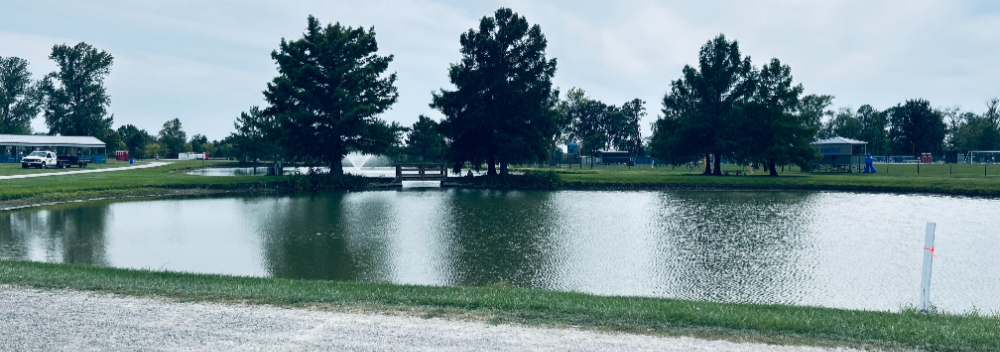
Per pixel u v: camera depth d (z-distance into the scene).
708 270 14.66
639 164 97.25
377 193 40.09
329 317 7.11
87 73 93.06
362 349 5.91
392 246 18.00
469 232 20.94
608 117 137.00
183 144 134.50
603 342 6.24
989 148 122.62
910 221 23.67
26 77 101.25
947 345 6.27
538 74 50.00
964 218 24.48
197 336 6.29
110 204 30.39
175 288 8.66
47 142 76.00
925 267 8.68
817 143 69.62
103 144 81.75
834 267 14.98
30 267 10.58
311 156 46.78
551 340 6.28
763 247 17.81
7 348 5.85
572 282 13.36
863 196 36.03
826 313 8.01
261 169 69.31
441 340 6.23
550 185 45.91
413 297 8.26
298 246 17.92
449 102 49.03
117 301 7.79
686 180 46.66
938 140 131.25
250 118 59.56
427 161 95.56
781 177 50.06
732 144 50.94
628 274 14.15
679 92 55.34
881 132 123.50
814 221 23.92
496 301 8.02
